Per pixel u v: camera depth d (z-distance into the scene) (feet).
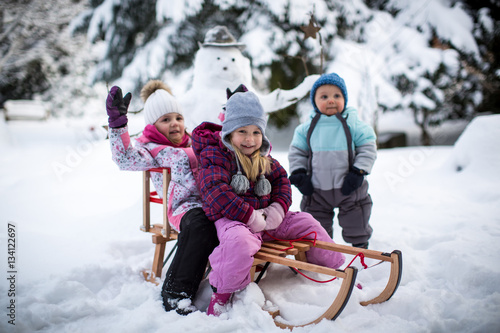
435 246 8.98
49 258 8.93
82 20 33.06
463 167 16.39
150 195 9.14
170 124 8.74
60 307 6.66
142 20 30.81
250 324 6.12
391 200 13.92
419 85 28.84
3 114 60.44
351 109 9.16
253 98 7.48
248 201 7.36
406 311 6.40
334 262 7.68
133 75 29.07
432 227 11.00
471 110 35.04
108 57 31.81
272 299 6.88
